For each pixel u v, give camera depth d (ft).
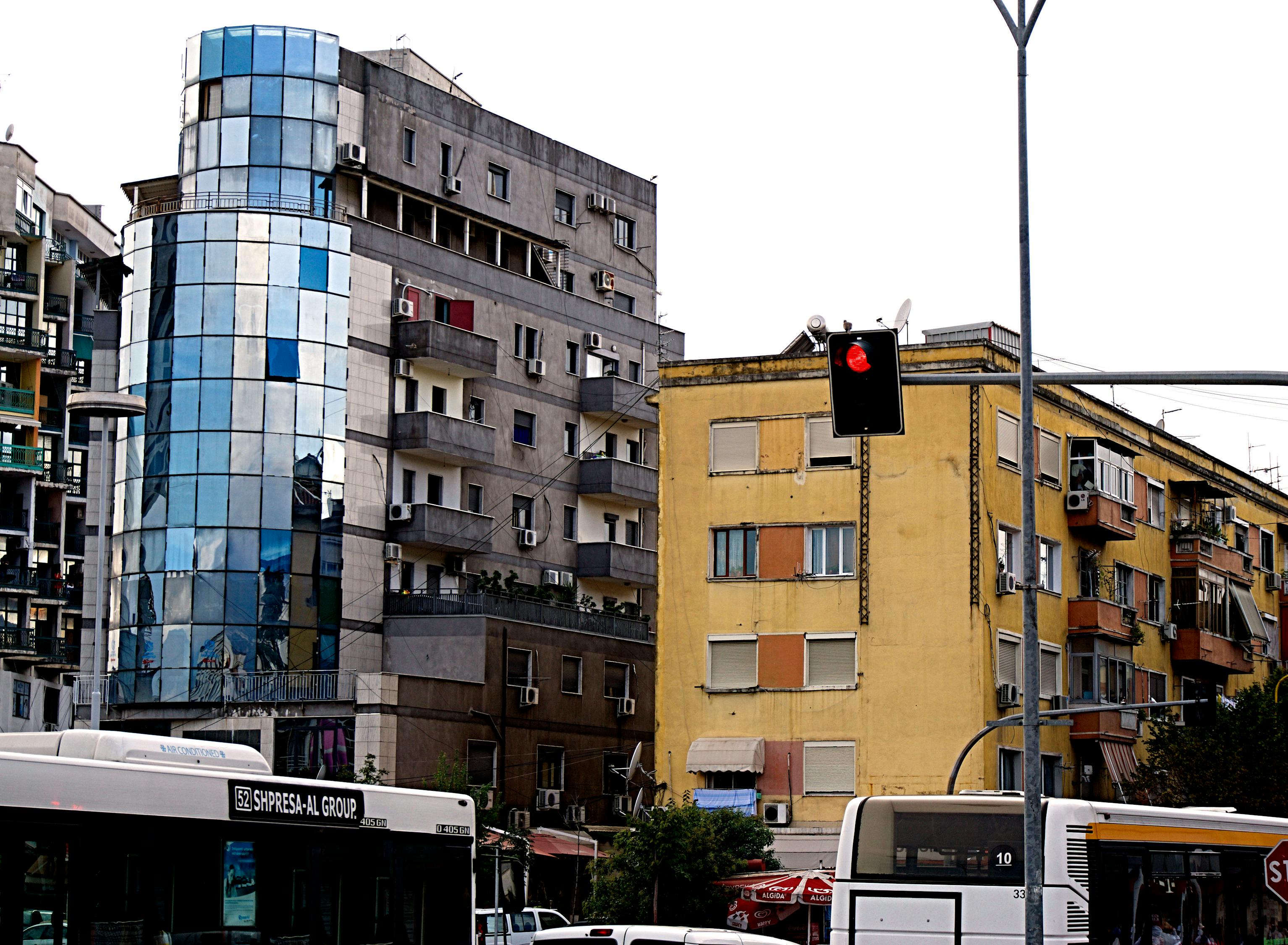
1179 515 197.47
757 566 165.58
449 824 66.90
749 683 164.14
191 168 206.39
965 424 160.45
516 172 232.12
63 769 52.39
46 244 263.29
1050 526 170.30
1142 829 75.56
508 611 196.24
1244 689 173.47
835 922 74.33
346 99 209.56
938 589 159.02
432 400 209.97
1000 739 158.10
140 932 53.72
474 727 184.03
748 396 168.14
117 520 198.08
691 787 164.04
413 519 201.87
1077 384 67.97
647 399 173.58
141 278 199.31
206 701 187.93
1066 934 71.26
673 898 135.64
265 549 193.36
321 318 198.59
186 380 195.72
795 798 160.45
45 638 244.83
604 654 204.03
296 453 195.52
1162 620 191.21
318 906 60.49
